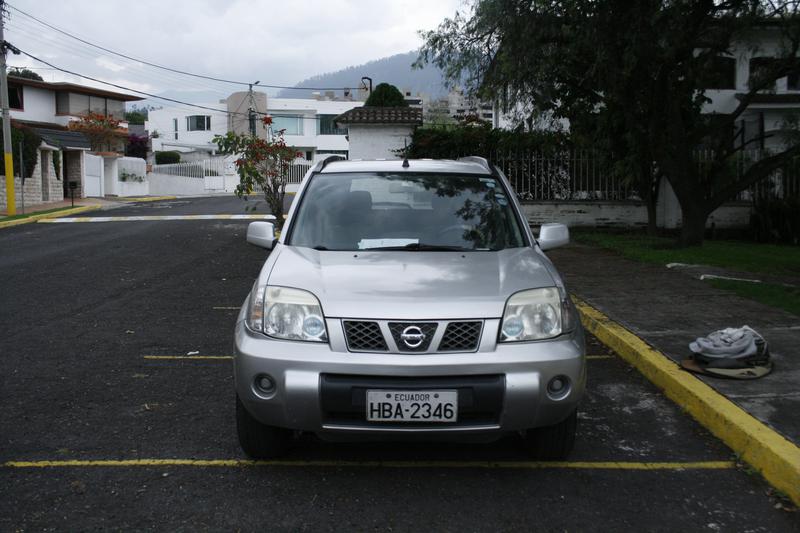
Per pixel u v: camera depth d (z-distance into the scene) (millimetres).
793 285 9023
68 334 7387
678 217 16281
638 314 7465
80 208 25797
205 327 7738
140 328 7676
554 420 3785
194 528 3379
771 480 3912
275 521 3451
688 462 4199
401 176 5262
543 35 11758
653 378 5691
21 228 19500
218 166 50156
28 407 5113
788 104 22734
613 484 3896
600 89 13156
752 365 5430
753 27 13383
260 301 3932
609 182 16750
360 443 4453
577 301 8180
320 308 3762
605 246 13469
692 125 15297
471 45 13484
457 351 3648
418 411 3582
